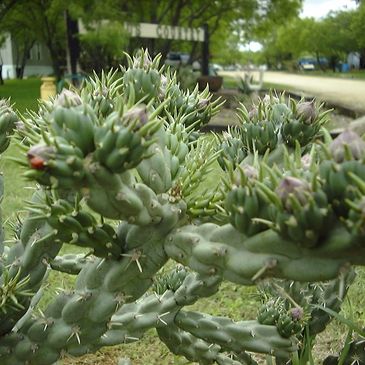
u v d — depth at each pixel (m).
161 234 1.09
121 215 1.02
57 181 0.92
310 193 0.84
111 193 0.98
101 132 0.92
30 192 4.24
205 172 1.18
